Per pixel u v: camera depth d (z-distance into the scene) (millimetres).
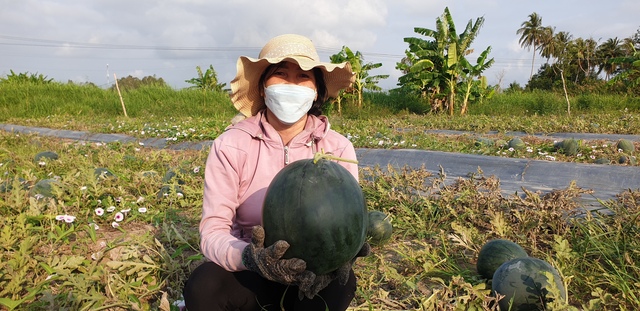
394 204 5363
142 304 3201
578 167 6984
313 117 2670
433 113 25438
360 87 26625
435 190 6277
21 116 22469
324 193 1939
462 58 24078
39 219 4430
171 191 5633
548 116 22469
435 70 25188
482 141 11344
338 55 26625
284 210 1928
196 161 7824
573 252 3744
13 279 3156
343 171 2084
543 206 4609
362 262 4000
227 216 2455
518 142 10742
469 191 5340
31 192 5281
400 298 3412
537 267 2959
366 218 2074
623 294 3164
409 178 5711
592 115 22312
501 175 7387
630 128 15711
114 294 3221
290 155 2592
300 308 2518
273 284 2475
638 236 4086
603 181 6625
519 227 4523
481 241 4234
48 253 3949
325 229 1900
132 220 5023
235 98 2664
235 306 2445
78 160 7859
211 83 34281
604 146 10844
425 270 3682
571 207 4664
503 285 2945
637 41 55875
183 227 4891
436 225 4898
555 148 10906
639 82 26859
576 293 3361
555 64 55062
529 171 7223
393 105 27250
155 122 19203
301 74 2496
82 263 3711
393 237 4688
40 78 28609
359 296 3320
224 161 2475
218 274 2342
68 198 5078
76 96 25781
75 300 2996
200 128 14453
